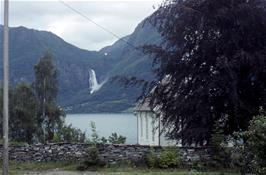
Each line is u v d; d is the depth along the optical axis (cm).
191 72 2658
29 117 6788
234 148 1873
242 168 1628
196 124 2559
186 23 2652
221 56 2448
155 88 2778
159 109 2823
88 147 2181
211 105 2547
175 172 1930
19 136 6762
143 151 2134
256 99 2620
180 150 2098
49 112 6888
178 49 2720
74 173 1992
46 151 2247
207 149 2073
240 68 2548
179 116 2647
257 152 1455
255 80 2602
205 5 2595
